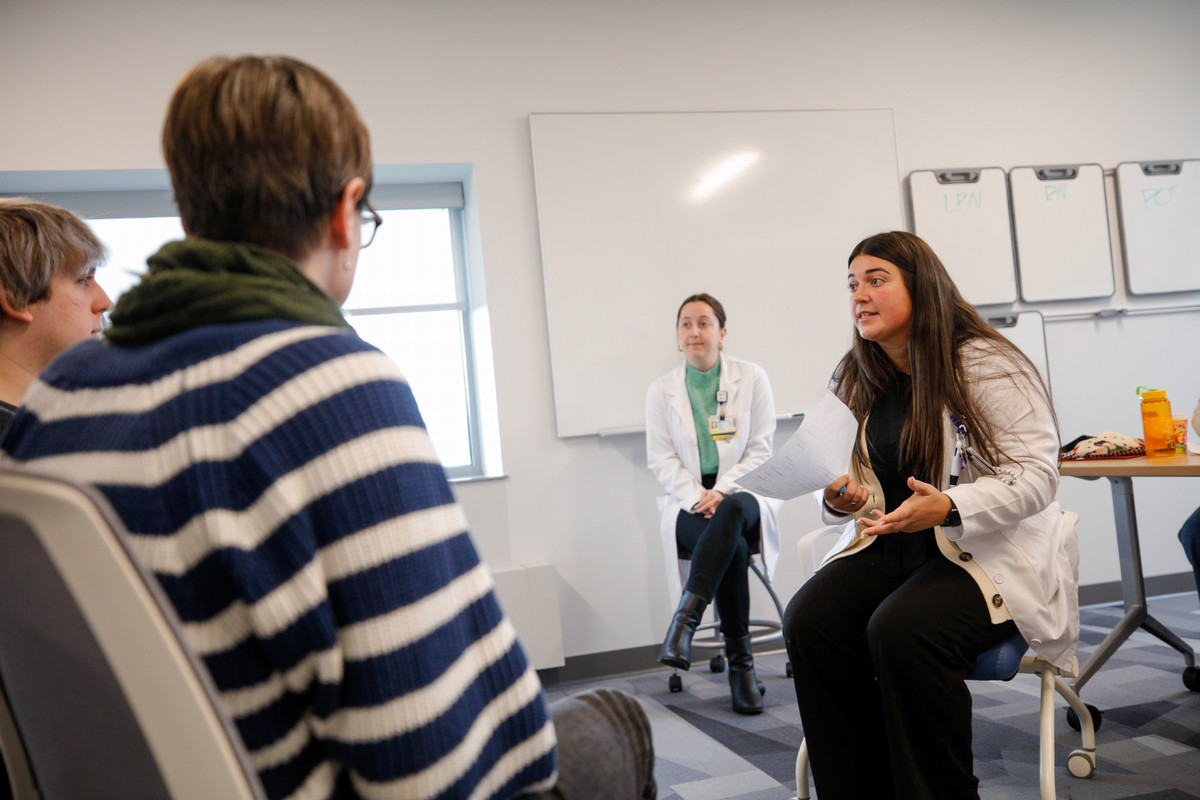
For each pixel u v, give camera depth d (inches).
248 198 25.1
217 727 19.6
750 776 89.6
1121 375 164.1
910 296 69.3
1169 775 80.3
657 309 146.7
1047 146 165.2
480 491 140.2
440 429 152.3
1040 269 161.5
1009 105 163.9
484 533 140.0
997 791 79.8
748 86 152.7
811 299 152.4
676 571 127.7
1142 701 102.0
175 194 26.1
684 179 148.6
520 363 142.8
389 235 150.8
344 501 21.6
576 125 144.9
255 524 21.5
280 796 22.7
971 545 63.9
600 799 29.3
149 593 19.1
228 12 133.0
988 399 65.1
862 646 66.0
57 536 18.4
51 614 19.5
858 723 65.5
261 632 21.4
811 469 64.4
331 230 27.0
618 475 145.1
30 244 46.2
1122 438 89.5
